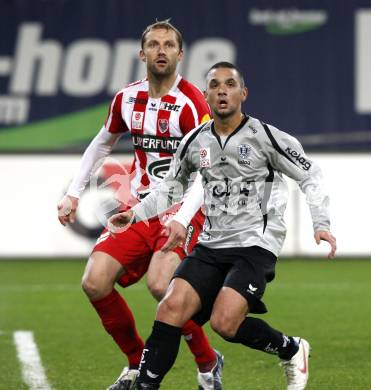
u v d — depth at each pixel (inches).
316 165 773.3
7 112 2338.8
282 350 795.4
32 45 2369.6
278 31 2383.1
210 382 844.0
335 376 937.5
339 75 2365.9
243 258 762.2
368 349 1101.1
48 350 1103.0
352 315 1390.3
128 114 888.9
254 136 767.1
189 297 747.4
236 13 2379.4
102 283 831.7
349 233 2288.4
